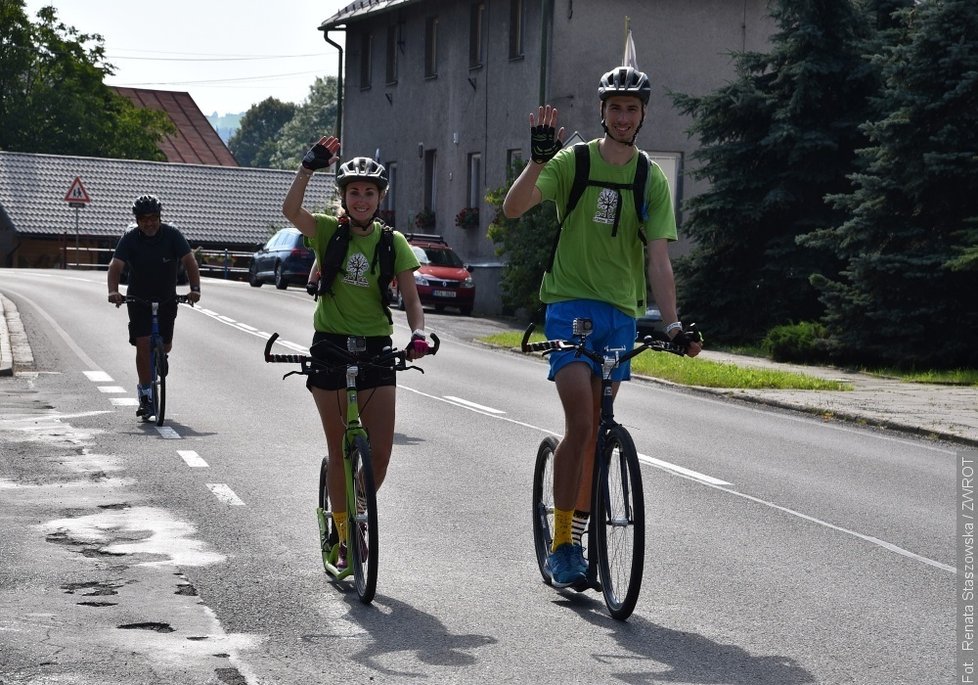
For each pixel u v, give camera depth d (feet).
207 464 38.91
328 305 25.07
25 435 44.21
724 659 20.88
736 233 102.17
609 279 23.95
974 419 56.49
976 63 82.12
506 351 88.84
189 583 25.02
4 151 254.68
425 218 155.74
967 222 83.56
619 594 23.09
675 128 128.67
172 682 19.12
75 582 24.93
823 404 61.72
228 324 97.04
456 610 23.56
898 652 21.48
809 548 29.78
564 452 24.13
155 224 47.39
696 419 55.93
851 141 101.45
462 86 148.87
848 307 84.33
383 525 31.07
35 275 161.17
